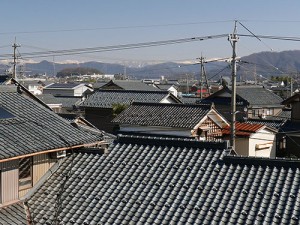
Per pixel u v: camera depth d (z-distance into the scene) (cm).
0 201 1199
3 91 1565
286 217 990
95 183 1273
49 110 1568
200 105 2902
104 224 1090
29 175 1312
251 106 4322
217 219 1024
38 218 1180
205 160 1258
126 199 1170
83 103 4081
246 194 1091
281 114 4478
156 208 1107
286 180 1109
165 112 2967
